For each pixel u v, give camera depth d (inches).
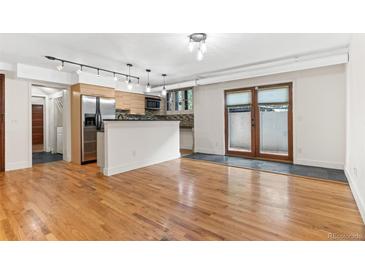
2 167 166.9
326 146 170.6
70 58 160.1
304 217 85.0
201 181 136.9
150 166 183.0
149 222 82.0
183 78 237.3
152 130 192.1
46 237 71.6
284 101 194.2
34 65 176.2
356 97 109.3
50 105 270.8
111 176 150.6
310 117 177.3
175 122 220.1
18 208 94.8
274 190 118.0
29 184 131.5
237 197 107.8
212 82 210.4
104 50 143.8
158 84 270.4
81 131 194.2
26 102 181.5
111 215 88.0
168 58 163.6
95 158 205.3
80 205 98.3
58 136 257.8
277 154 202.4
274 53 154.0
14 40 125.3
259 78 207.9
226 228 77.3
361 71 95.8
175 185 128.8
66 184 131.5
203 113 256.2
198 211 91.7
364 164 86.9
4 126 168.6
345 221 81.4
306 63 156.3
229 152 237.0
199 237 71.6
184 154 246.4
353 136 118.6
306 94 178.5
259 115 211.9
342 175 146.6
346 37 125.7
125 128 166.9
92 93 202.2
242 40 129.9
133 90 262.7
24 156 180.2
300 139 183.8
